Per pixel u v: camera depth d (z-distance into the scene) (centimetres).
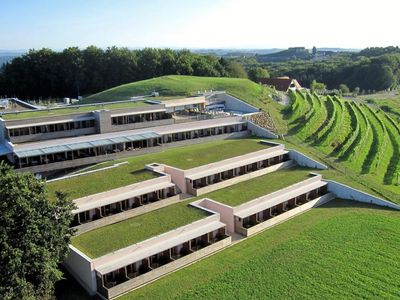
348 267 5234
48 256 4197
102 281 4666
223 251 5706
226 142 9331
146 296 4675
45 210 4450
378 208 7262
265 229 6394
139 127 9281
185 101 11150
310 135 10512
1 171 4525
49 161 7769
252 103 12219
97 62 17625
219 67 18812
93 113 8925
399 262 5372
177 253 5500
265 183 7494
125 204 6275
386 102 18638
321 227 6425
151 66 17700
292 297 4616
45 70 17375
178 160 7838
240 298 4603
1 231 4000
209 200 6594
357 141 10575
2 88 17000
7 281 3888
